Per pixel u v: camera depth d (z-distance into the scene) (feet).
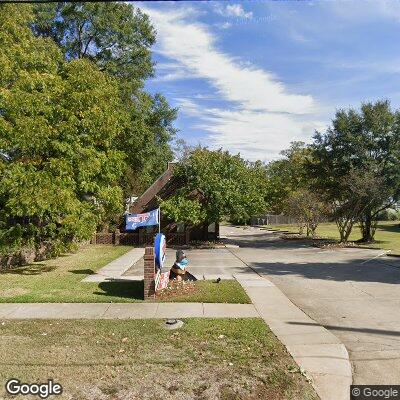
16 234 53.21
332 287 42.16
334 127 99.76
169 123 128.16
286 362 21.62
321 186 102.83
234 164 94.99
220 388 18.66
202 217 90.68
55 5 106.73
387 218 200.54
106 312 31.45
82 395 17.95
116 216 99.30
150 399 17.69
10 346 23.76
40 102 49.80
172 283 40.24
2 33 53.42
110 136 59.57
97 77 57.93
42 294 37.91
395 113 95.55
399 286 42.42
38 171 49.57
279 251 80.18
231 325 27.89
